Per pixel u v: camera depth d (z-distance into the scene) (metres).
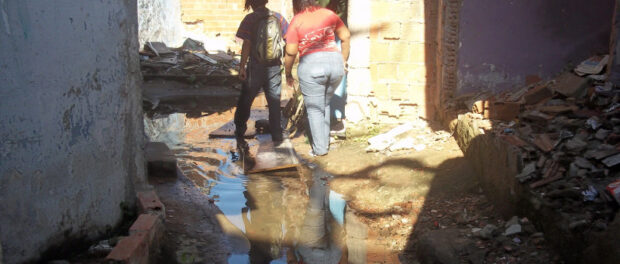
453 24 5.63
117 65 3.42
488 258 3.14
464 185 4.40
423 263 3.38
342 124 6.48
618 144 3.53
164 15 12.29
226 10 13.55
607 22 5.34
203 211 4.25
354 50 6.04
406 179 4.70
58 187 2.89
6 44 2.49
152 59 10.31
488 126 4.52
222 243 3.70
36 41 2.67
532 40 5.46
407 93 6.38
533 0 5.37
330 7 6.35
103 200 3.30
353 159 5.39
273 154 5.72
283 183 4.96
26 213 2.69
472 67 5.61
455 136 5.39
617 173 3.30
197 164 5.49
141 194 3.81
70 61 2.91
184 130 6.89
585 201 3.05
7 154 2.55
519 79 5.56
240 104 6.25
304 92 5.52
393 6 6.16
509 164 3.69
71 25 2.91
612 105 4.14
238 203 4.46
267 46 5.88
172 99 8.70
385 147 5.53
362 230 3.96
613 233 2.52
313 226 4.02
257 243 3.72
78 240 3.07
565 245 2.89
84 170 3.09
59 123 2.86
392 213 4.18
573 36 5.41
